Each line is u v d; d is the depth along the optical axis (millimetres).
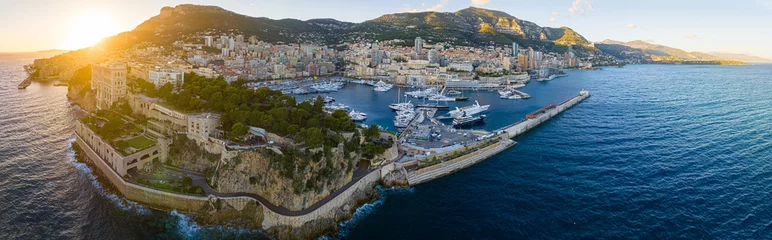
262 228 130250
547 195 153625
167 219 132375
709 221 130125
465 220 136375
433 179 173750
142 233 124562
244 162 143875
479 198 153375
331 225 131750
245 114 170625
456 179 173875
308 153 137000
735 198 145125
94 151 177875
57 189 151125
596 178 169125
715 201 143500
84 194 148125
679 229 126062
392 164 171750
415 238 126000
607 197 149625
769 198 143875
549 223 132625
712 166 178375
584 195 152375
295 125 165375
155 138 178000
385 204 150125
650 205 142250
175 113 180375
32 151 191750
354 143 169875
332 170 143250
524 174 177250
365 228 132875
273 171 137125
